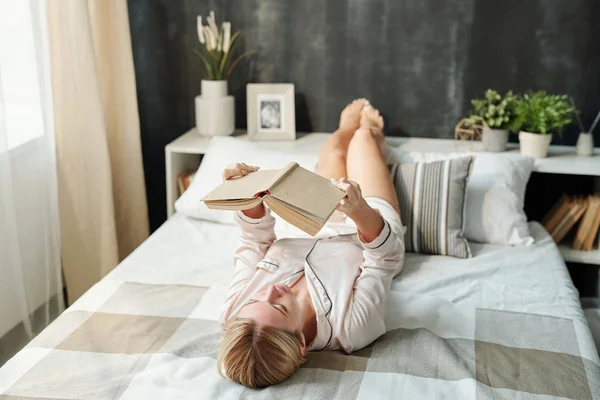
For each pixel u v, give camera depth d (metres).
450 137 3.28
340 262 2.12
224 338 1.82
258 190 1.79
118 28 3.08
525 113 2.93
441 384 1.83
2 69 2.46
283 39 3.28
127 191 3.29
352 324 1.97
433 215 2.62
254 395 1.76
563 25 3.03
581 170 2.82
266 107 3.26
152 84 3.44
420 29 3.15
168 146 3.13
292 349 1.81
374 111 3.08
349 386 1.80
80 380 1.83
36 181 2.67
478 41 3.12
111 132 3.22
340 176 2.77
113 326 2.09
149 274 2.42
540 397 1.79
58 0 2.74
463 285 2.38
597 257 2.95
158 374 1.85
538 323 2.15
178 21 3.33
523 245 2.69
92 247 3.05
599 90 3.08
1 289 2.60
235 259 2.21
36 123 2.63
